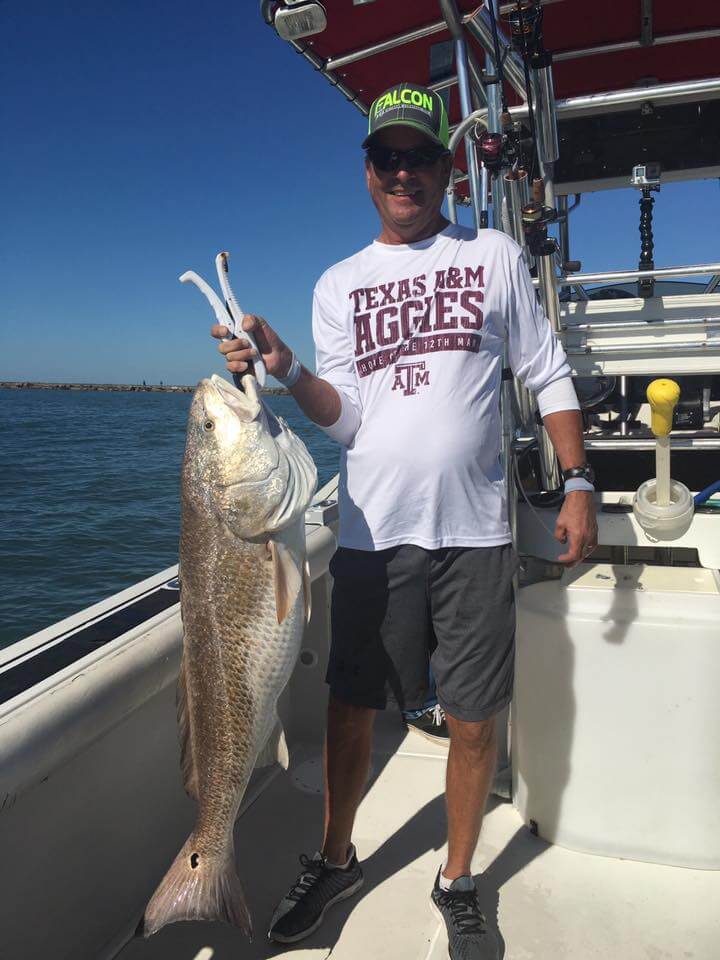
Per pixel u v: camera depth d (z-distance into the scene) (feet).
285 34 7.58
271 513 5.08
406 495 5.91
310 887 6.31
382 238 6.28
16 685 5.34
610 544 7.55
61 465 70.08
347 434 6.16
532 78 6.55
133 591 7.52
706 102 9.38
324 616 9.19
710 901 6.45
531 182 7.12
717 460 9.73
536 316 6.12
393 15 8.51
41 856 5.43
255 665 5.17
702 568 7.30
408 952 6.06
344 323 6.27
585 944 6.04
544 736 7.05
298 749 9.29
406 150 5.68
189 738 5.23
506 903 6.48
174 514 46.19
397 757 8.96
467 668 5.95
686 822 6.70
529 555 7.75
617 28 9.11
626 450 9.57
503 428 7.23
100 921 6.09
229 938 6.25
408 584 6.01
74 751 5.27
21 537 39.52
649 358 8.02
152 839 6.72
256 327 5.23
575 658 6.77
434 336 5.86
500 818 7.61
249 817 7.90
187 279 5.31
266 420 5.22
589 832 6.98
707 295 8.99
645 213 11.54
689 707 6.52
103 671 5.68
